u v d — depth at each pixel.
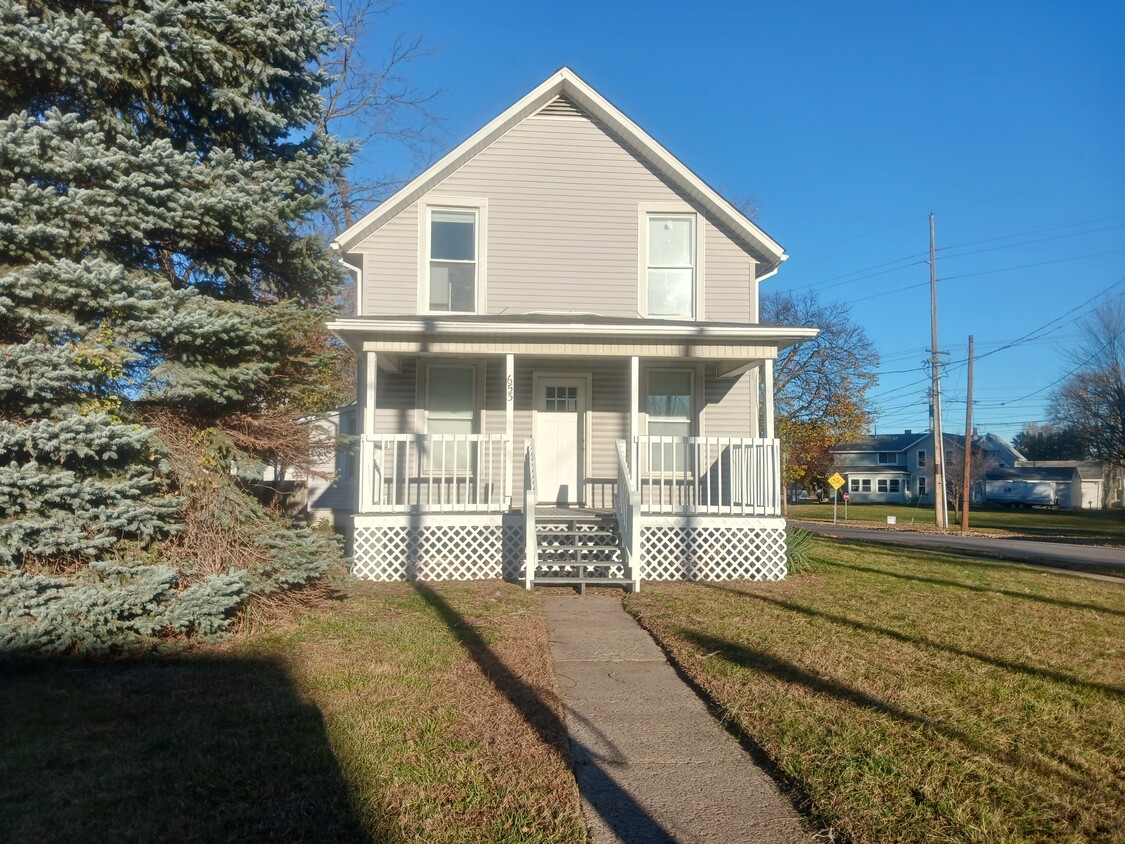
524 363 13.91
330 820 3.93
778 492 11.59
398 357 13.21
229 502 7.95
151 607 6.84
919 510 54.44
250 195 8.09
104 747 4.81
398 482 13.56
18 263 7.26
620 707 5.78
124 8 8.03
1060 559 17.67
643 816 4.09
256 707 5.52
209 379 7.70
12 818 3.93
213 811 4.00
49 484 6.61
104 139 7.89
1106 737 5.08
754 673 6.39
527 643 7.33
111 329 7.30
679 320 13.47
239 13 8.42
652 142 13.89
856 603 9.45
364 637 7.50
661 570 11.38
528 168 13.98
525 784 4.38
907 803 4.11
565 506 13.75
